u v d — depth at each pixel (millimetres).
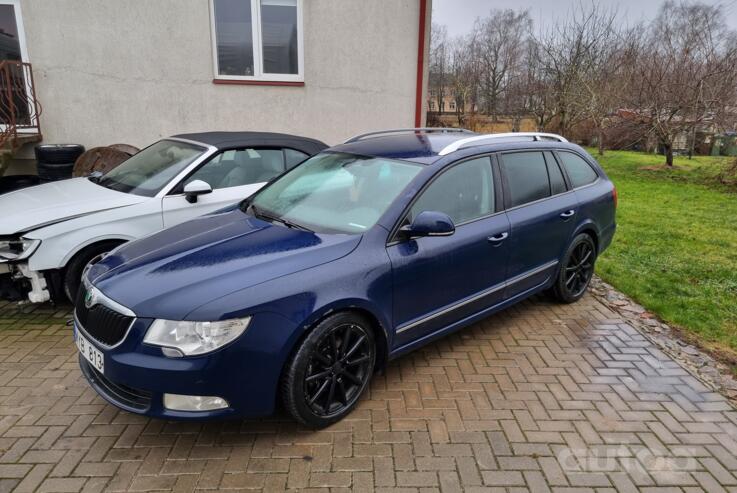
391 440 2873
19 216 4066
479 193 3703
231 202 4918
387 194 3334
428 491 2514
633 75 15750
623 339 4160
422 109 8836
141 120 7992
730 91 12969
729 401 3338
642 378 3586
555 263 4406
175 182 4684
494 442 2883
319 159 4074
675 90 13789
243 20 8039
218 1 7906
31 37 7430
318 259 2869
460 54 28781
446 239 3379
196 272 2754
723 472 2707
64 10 7406
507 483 2584
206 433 2898
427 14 8406
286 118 8414
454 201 3523
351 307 2881
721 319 4555
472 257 3533
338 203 3459
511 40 26703
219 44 8086
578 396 3352
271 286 2648
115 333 2609
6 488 2471
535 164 4238
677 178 13203
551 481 2607
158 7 7633
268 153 5379
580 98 17547
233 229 3365
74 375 3461
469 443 2867
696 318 4570
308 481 2553
